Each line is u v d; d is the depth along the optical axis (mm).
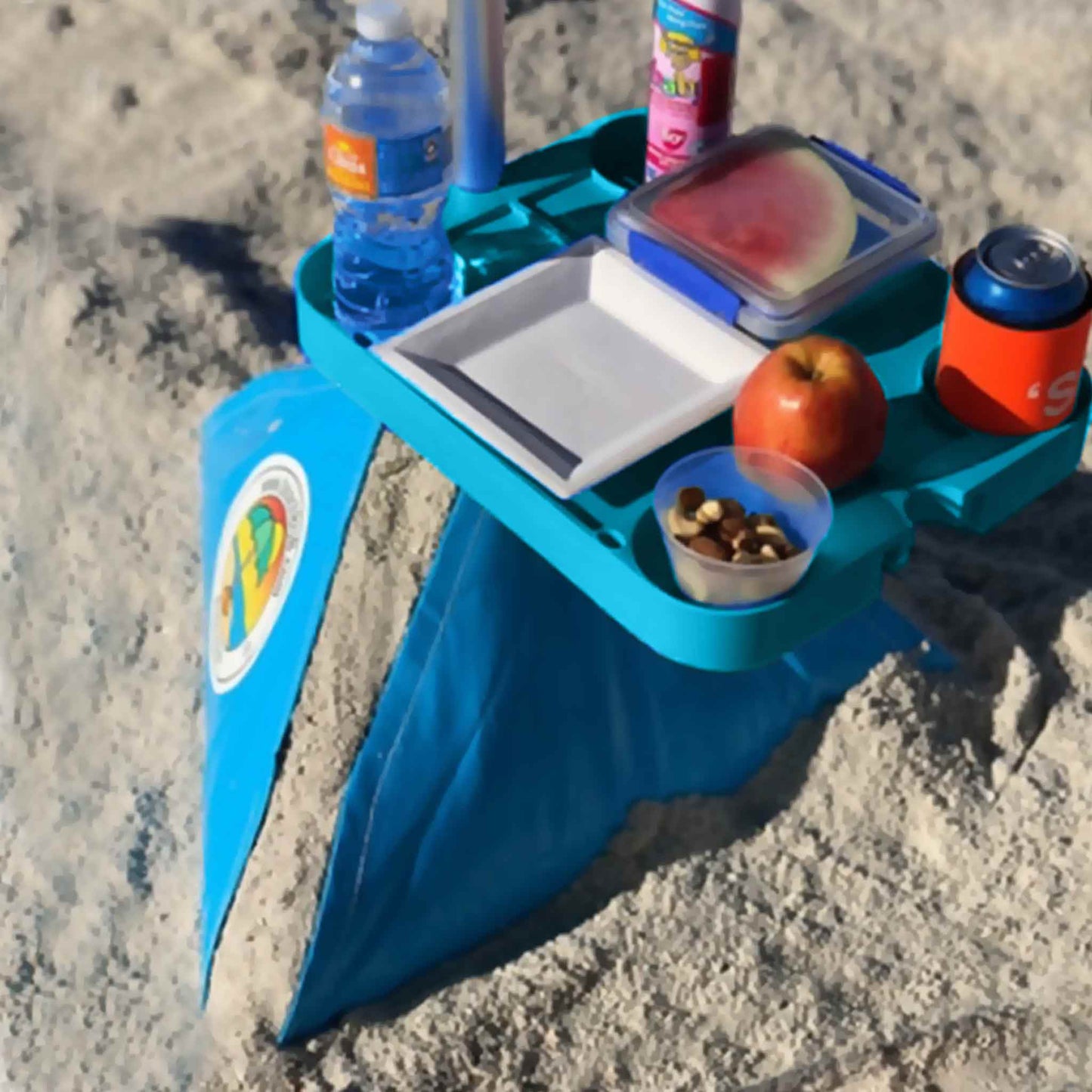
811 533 1228
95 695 1534
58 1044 1356
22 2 2131
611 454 1264
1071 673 1513
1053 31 2047
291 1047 1332
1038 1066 1323
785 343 1297
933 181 1912
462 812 1360
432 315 1334
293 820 1354
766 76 2014
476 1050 1328
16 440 1699
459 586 1366
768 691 1442
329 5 2107
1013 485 1285
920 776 1437
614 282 1364
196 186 1923
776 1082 1316
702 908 1384
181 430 1697
